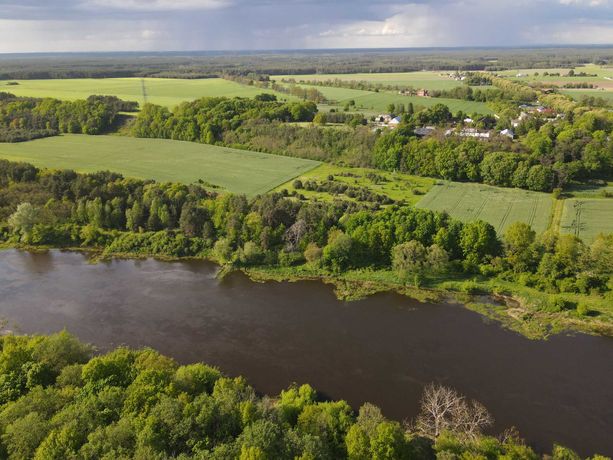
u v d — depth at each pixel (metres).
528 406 65.50
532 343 79.62
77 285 100.75
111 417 53.31
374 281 101.19
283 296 96.31
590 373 72.12
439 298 94.44
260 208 116.25
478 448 50.94
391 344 80.06
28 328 84.75
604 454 57.72
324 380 71.12
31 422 50.06
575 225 119.81
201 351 78.31
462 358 76.12
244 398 60.28
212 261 111.88
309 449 48.53
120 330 84.31
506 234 102.62
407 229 105.00
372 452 49.69
